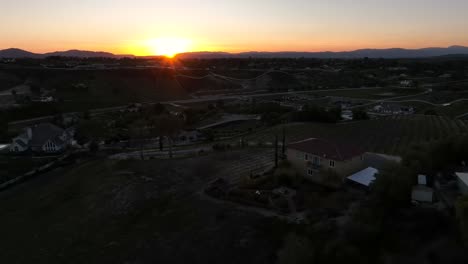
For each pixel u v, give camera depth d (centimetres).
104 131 11069
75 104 15688
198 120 14162
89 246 4328
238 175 5919
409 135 8962
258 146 8019
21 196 6400
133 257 3953
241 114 15112
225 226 4222
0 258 4388
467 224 2761
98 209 5256
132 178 6141
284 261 3191
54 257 4216
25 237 4844
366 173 5084
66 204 5666
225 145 8131
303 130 10019
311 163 5359
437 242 2923
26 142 9031
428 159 4566
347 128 10262
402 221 3394
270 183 5231
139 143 9750
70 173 7138
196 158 7125
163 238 4234
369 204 3822
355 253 3008
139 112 14538
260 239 3869
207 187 5438
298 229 3806
